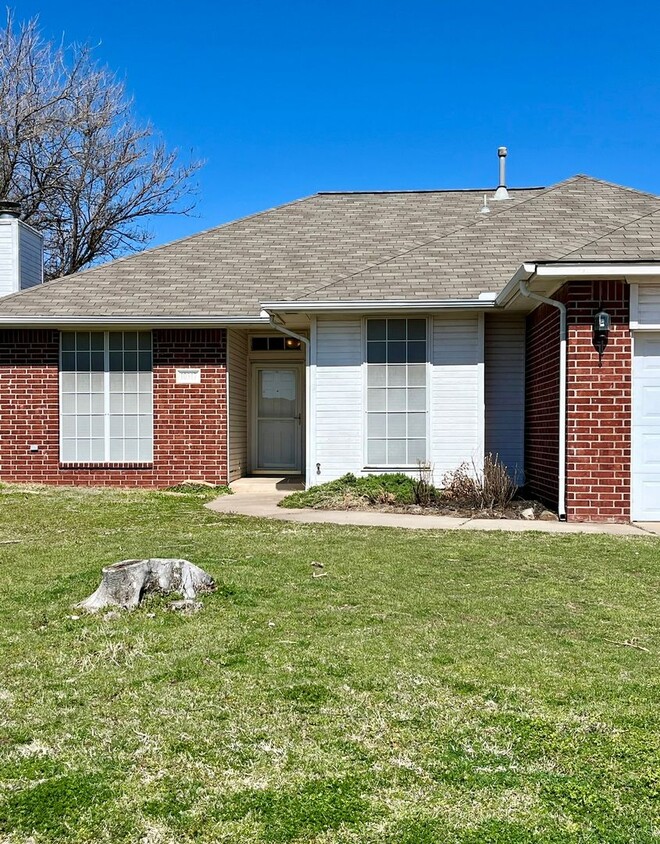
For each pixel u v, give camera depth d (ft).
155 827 8.34
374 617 16.21
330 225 51.08
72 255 92.79
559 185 48.21
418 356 37.70
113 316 40.98
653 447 29.94
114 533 26.11
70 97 88.79
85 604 16.71
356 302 36.22
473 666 13.24
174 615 16.19
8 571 20.07
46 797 8.91
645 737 10.50
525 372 38.70
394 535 26.16
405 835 8.19
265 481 44.09
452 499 34.42
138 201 96.02
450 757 9.92
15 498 34.88
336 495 34.94
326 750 10.11
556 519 30.63
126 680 12.56
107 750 10.12
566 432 30.17
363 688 12.21
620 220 42.88
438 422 37.65
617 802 8.87
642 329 29.58
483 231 43.09
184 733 10.61
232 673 12.86
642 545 24.61
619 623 15.99
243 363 46.47
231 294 42.86
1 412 42.83
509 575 20.27
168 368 42.27
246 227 51.62
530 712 11.31
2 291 49.16
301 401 47.93
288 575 19.79
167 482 42.39
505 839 8.13
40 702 11.68
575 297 29.84
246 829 8.30
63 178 89.61
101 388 42.70
